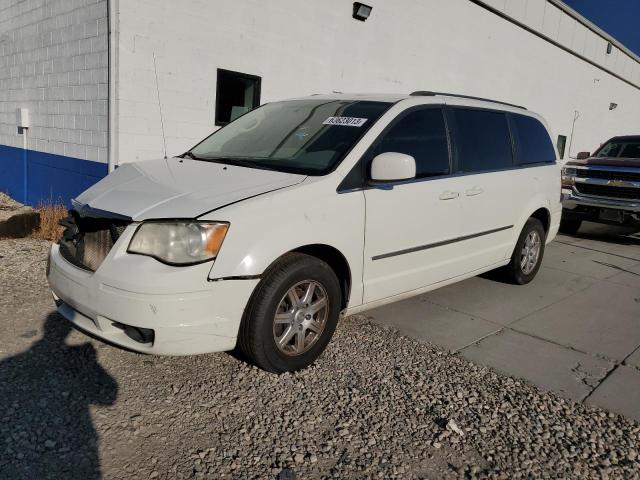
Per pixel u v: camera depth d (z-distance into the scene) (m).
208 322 3.12
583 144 19.56
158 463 2.72
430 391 3.58
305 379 3.62
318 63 8.98
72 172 7.64
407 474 2.76
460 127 4.89
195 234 3.09
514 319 5.05
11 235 6.78
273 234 3.30
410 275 4.37
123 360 3.74
